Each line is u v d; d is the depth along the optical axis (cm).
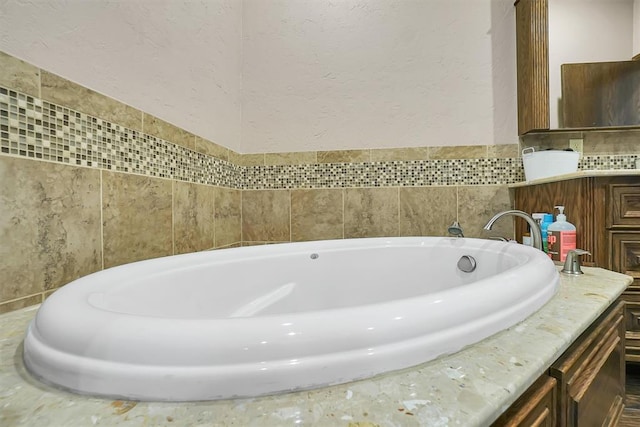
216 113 145
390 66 163
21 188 63
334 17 165
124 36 91
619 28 154
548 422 46
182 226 119
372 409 31
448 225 160
